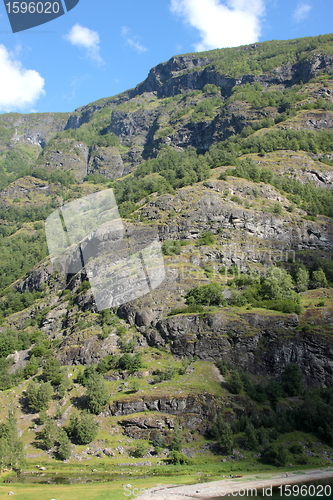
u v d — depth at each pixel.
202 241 187.62
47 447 109.00
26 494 80.81
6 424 111.06
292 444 108.06
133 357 139.12
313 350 137.62
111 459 104.62
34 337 168.75
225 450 106.81
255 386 127.75
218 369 133.62
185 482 88.69
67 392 129.25
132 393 123.75
